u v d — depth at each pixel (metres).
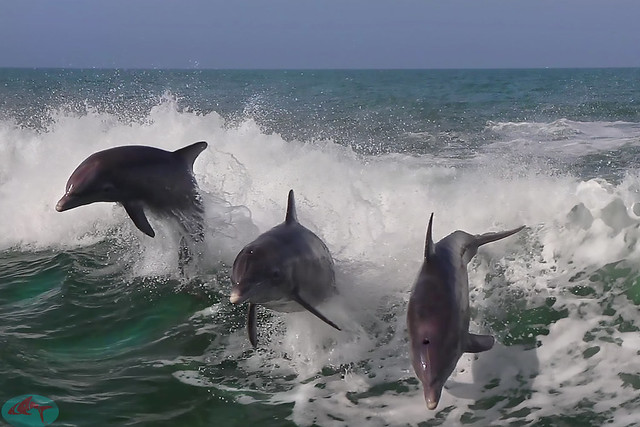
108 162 7.13
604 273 6.04
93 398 4.86
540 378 4.96
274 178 9.84
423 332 4.23
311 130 21.94
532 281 6.21
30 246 8.80
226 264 7.57
